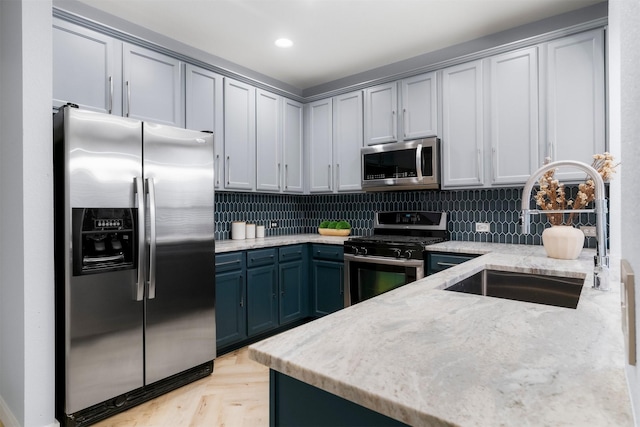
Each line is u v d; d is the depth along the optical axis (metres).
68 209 1.85
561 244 2.04
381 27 2.69
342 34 2.79
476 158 2.81
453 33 2.79
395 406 0.55
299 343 0.78
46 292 1.82
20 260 1.80
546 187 2.23
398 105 3.22
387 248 2.95
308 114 3.88
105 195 1.97
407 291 1.26
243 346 3.04
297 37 2.83
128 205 2.06
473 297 1.18
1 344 2.06
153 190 2.12
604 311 1.01
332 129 3.68
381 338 0.81
